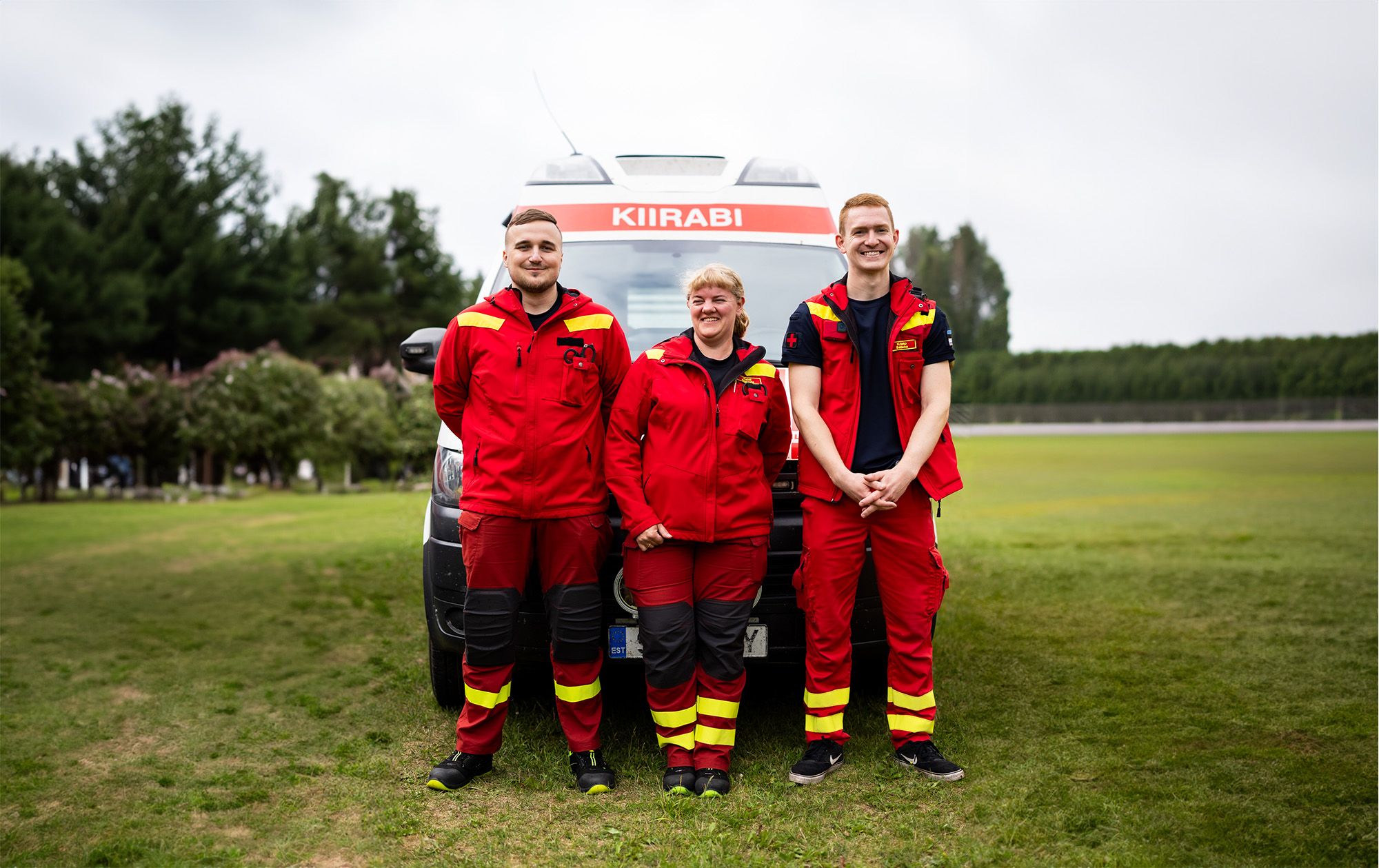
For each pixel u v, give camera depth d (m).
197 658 5.48
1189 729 4.09
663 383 3.50
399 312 45.56
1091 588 7.06
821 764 3.58
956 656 5.24
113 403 16.34
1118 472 20.36
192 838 3.16
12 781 3.67
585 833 3.18
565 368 3.49
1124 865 2.94
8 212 26.12
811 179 5.20
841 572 3.58
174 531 11.33
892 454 3.58
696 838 3.11
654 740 4.04
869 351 3.59
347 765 3.79
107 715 4.47
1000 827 3.18
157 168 31.56
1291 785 3.53
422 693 4.73
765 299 4.68
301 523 12.07
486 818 3.31
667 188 5.08
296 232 43.44
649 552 3.53
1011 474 19.95
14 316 14.94
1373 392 47.81
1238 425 45.16
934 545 3.67
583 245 4.87
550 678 4.90
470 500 3.53
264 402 17.23
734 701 3.58
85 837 3.19
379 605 6.74
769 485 3.65
